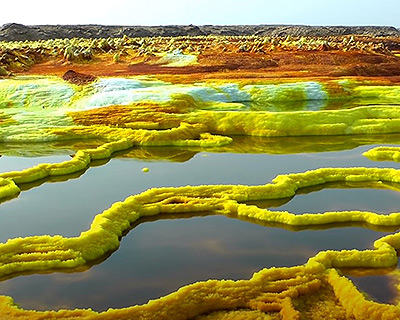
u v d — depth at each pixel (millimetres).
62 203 21562
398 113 35844
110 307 13328
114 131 32719
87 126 33906
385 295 13375
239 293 13133
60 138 32000
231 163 27328
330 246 16828
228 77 51594
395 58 66750
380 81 50344
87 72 55094
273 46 71875
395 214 18531
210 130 33938
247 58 63875
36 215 20172
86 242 16281
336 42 91750
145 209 19688
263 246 16875
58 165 25891
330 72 55938
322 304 12844
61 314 12328
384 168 25062
